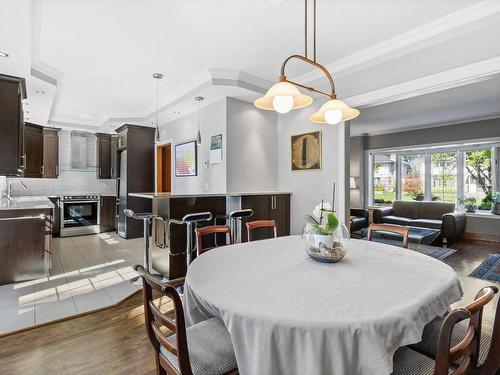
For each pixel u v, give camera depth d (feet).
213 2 7.32
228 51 9.99
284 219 13.92
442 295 4.02
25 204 11.85
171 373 3.89
